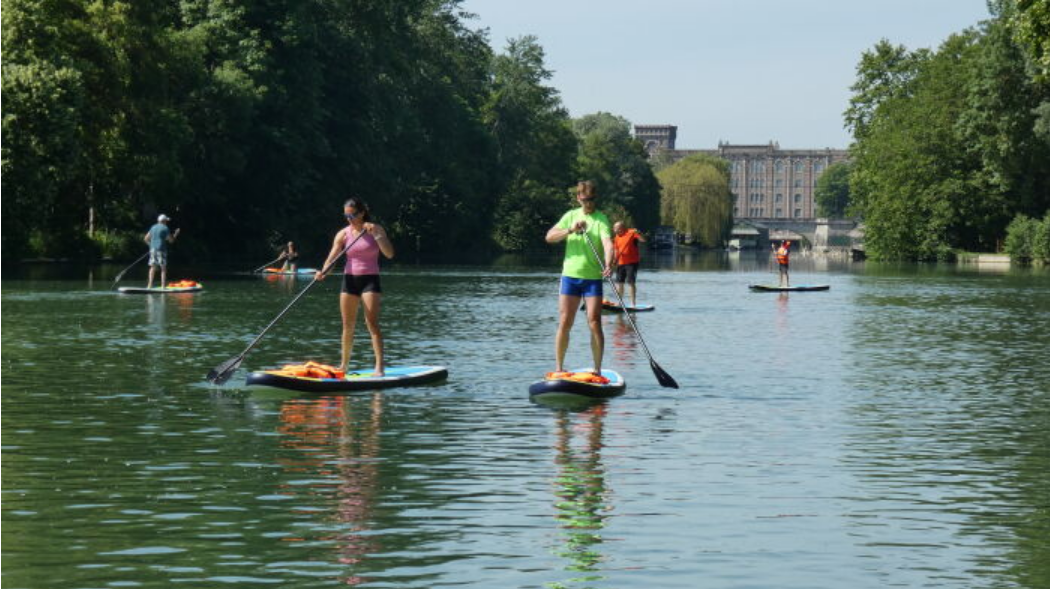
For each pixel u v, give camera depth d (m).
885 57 128.88
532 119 149.50
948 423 14.56
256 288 46.47
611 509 9.84
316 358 21.48
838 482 10.98
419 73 116.31
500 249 141.88
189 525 9.17
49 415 14.47
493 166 132.38
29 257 69.81
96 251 73.75
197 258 82.56
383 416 14.64
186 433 13.27
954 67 119.56
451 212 121.06
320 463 11.62
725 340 26.55
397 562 8.23
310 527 9.15
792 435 13.55
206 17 81.88
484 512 9.69
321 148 89.00
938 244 121.38
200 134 78.75
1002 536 9.09
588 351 23.47
